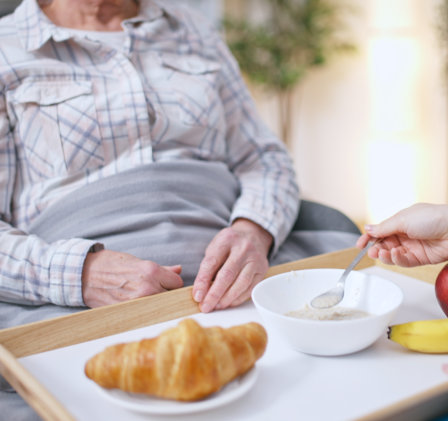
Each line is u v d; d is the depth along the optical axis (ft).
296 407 1.58
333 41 12.09
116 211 3.09
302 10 12.13
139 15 3.66
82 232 3.07
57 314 2.68
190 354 1.50
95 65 3.37
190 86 3.56
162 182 3.19
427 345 1.87
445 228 2.28
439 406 1.68
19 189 3.28
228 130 4.00
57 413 1.49
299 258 3.53
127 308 2.27
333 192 12.87
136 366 1.52
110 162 3.26
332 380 1.74
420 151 10.92
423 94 10.71
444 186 10.59
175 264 3.01
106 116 3.21
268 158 3.95
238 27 12.54
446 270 2.16
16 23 3.34
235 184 3.72
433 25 10.18
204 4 13.67
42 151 3.19
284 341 1.97
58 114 3.17
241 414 1.55
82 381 1.80
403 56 10.84
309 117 13.14
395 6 10.80
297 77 12.01
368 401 1.61
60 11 3.53
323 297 2.19
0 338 2.02
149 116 3.35
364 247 2.51
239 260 2.63
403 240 2.48
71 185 3.21
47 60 3.25
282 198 3.58
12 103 3.16
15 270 2.73
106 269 2.67
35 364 1.96
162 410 1.48
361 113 11.80
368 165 11.81
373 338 1.87
